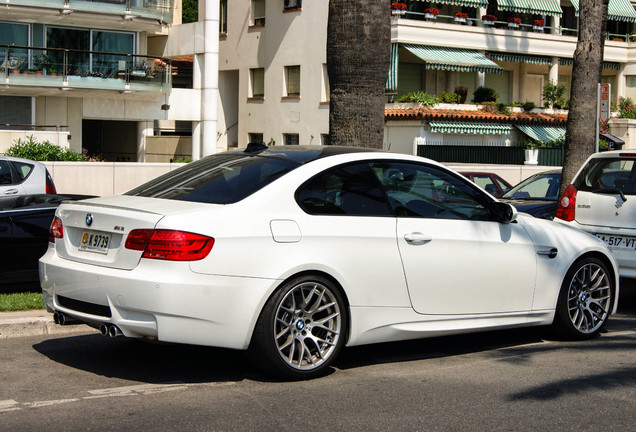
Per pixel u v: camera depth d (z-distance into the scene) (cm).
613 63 3969
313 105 3528
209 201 603
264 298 577
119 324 567
